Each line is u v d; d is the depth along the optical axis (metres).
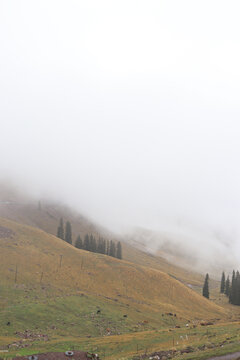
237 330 54.88
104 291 102.62
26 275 95.31
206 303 121.62
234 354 34.31
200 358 34.31
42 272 101.81
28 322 65.31
